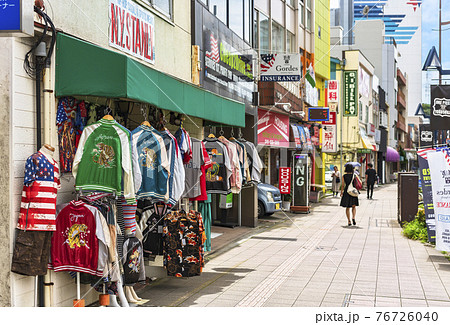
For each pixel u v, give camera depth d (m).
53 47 5.76
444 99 11.38
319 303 6.56
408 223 13.84
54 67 5.82
